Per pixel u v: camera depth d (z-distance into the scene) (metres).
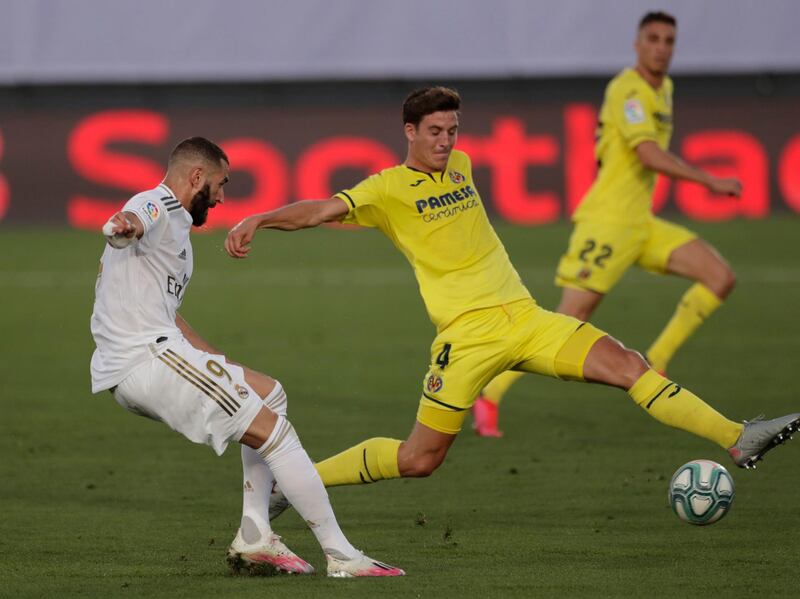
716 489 19.12
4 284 56.44
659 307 50.41
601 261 31.23
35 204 73.69
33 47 76.38
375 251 68.69
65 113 73.25
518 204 74.00
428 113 20.25
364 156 73.50
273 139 73.25
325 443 28.56
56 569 18.52
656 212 73.94
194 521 21.88
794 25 76.19
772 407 31.92
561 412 32.38
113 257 18.09
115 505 23.16
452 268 20.77
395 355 40.59
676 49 76.69
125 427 30.73
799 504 22.56
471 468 26.17
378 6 76.44
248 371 19.20
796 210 74.31
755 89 77.31
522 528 21.14
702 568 18.27
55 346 42.78
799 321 46.53
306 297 53.66
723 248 63.97
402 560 19.00
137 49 76.75
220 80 77.50
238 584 17.55
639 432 29.78
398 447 20.73
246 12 76.44
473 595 16.78
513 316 20.56
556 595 16.78
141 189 73.62
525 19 76.50
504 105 73.56
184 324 19.44
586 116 73.75
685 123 73.94
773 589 17.06
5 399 34.16
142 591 17.16
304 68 76.75
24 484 24.89
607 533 20.69
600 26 76.19
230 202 73.69
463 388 20.48
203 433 17.95
